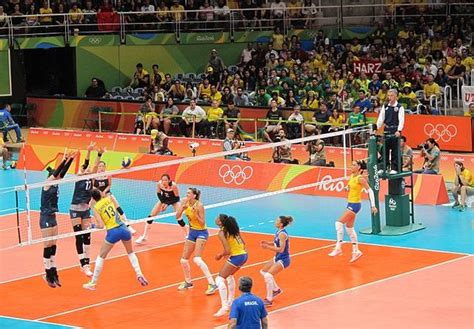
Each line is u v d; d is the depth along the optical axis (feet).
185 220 122.93
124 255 106.01
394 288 91.15
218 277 84.38
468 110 158.40
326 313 83.87
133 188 143.43
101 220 92.48
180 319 83.25
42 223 91.76
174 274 98.22
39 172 158.81
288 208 128.98
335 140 152.76
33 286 94.94
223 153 112.88
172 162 107.96
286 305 86.48
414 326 79.77
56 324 82.79
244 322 65.00
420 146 149.79
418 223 117.70
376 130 133.18
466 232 113.19
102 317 84.53
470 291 89.51
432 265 99.04
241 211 128.16
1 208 132.05
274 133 156.25
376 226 113.29
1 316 85.51
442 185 129.70
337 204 130.31
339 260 102.01
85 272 96.48
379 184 122.52
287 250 86.74
